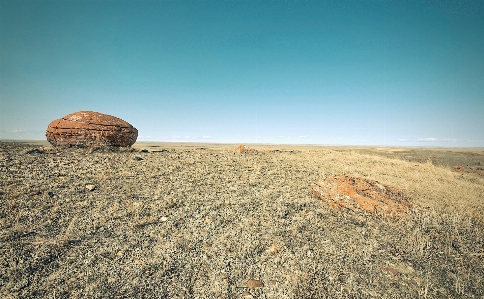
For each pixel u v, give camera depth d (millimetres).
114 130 22219
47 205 9398
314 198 11812
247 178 14828
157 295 5457
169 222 8914
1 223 7828
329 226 9062
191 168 16328
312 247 7645
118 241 7547
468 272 6535
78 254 6789
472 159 42062
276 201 11234
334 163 22234
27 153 17000
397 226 9156
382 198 10648
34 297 5215
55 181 11898
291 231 8547
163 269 6320
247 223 9016
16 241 7031
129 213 9367
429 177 18891
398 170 20953
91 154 18547
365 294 5652
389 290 5805
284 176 15641
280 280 6102
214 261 6770
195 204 10508
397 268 6703
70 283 5680
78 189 11203
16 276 5738
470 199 13281
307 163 21078
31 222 8164
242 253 7148
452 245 8016
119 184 12289
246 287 5832
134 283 5781
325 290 5734
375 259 7094
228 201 10969
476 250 7676
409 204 10625
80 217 8828
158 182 13062
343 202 10688
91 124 21516
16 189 10383
